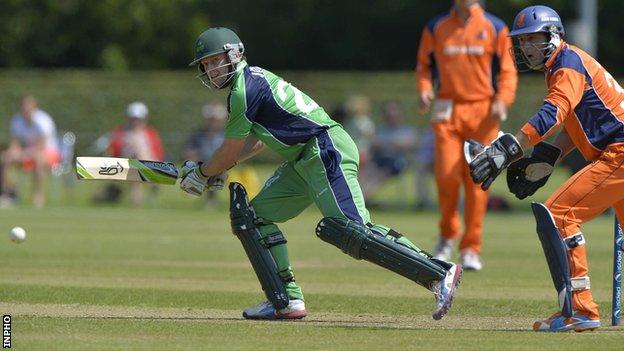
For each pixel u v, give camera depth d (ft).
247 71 96.99
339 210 95.96
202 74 98.22
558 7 479.00
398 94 385.91
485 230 222.07
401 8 538.06
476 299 115.03
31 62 515.91
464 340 86.12
